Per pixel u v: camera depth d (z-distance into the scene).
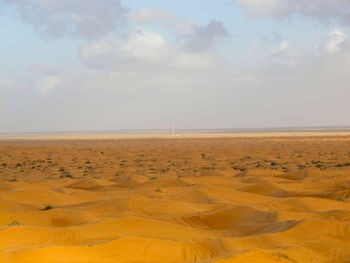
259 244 13.02
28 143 122.62
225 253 12.03
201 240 13.27
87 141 135.50
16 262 9.61
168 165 55.09
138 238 12.51
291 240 13.48
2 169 51.59
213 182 33.78
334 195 25.75
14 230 13.00
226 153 74.25
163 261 11.44
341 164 49.41
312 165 51.28
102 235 13.70
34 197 24.45
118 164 58.25
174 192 27.27
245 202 23.98
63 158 67.88
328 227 14.66
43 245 11.24
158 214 19.30
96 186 33.00
